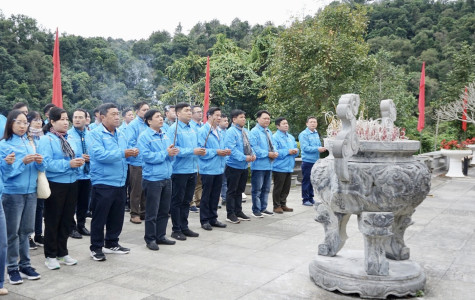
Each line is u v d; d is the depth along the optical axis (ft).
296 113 40.73
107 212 14.26
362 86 40.27
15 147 11.93
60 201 13.11
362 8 42.39
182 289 11.52
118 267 13.42
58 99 17.22
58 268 13.19
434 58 91.04
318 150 24.06
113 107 14.39
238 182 20.22
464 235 17.92
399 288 10.89
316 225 19.57
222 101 59.41
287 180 22.71
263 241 16.71
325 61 38.19
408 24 115.85
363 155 11.33
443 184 34.32
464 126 54.44
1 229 10.97
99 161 14.05
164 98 61.57
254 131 21.35
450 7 123.13
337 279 11.23
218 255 14.78
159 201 15.84
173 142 17.10
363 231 10.94
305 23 41.70
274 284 11.97
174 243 16.20
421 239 17.26
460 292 11.53
